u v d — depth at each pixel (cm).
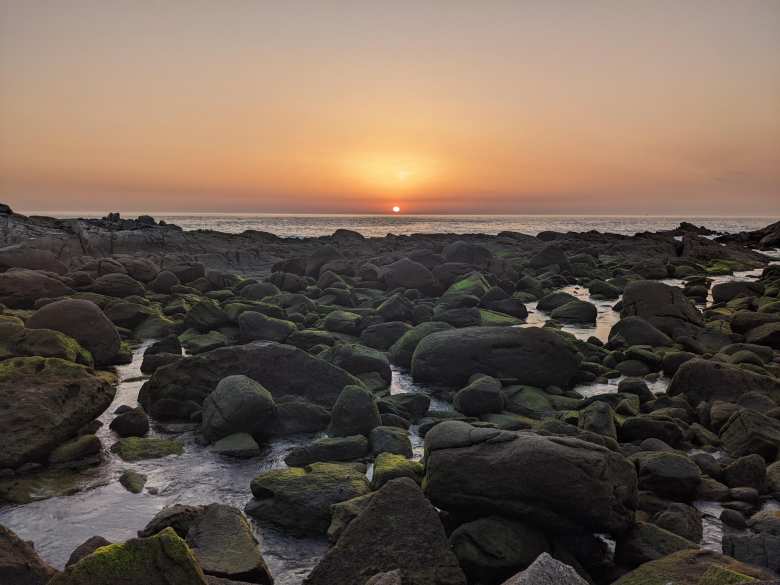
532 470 729
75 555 654
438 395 1421
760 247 7738
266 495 851
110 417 1213
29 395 1020
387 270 2955
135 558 521
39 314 1577
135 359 1678
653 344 1883
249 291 2580
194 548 675
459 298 2366
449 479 765
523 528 719
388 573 550
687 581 587
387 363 1512
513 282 3219
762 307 2269
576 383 1549
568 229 15375
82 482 922
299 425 1174
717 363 1367
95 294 2138
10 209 3978
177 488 911
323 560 644
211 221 19400
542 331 1491
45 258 2722
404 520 672
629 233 12962
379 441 1062
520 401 1325
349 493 823
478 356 1473
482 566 665
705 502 877
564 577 498
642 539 715
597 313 2664
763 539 703
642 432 1102
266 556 730
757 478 926
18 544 592
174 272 2867
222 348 1312
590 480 716
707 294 3319
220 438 1093
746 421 1091
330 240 5672
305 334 1766
